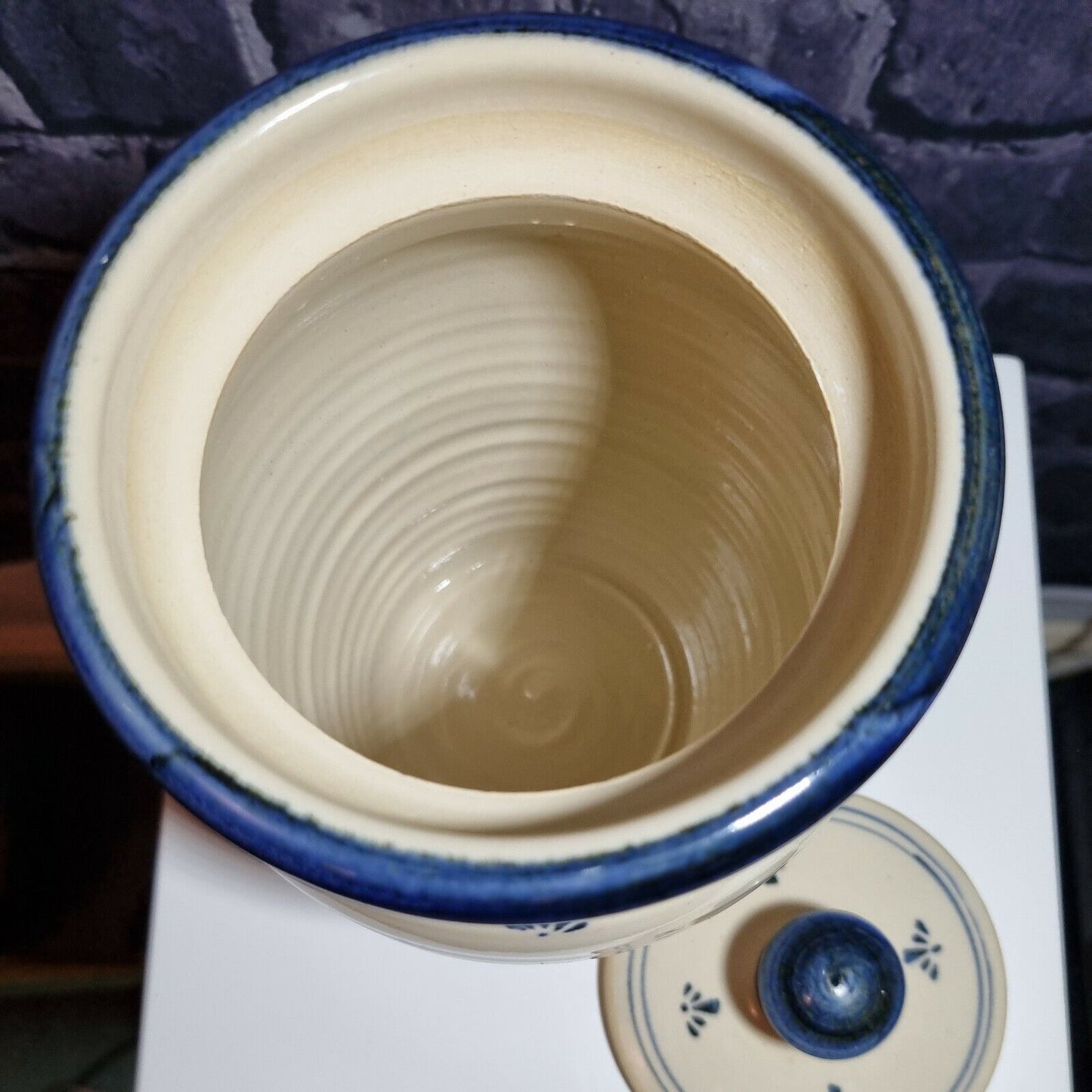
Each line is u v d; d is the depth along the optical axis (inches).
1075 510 30.5
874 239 12.1
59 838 29.0
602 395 17.5
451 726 19.5
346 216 13.4
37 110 19.1
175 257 12.5
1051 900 17.6
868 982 15.3
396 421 16.8
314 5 17.4
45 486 10.9
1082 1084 26.9
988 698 18.8
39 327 24.2
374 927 12.4
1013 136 19.7
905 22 17.6
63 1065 26.8
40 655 27.8
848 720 9.6
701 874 9.1
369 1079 16.4
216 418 12.9
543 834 9.5
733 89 12.8
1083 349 24.9
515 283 15.8
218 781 9.5
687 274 14.4
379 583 18.4
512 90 13.4
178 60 18.3
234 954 16.8
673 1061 16.1
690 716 18.3
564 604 20.1
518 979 16.7
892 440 12.0
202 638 11.3
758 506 16.5
